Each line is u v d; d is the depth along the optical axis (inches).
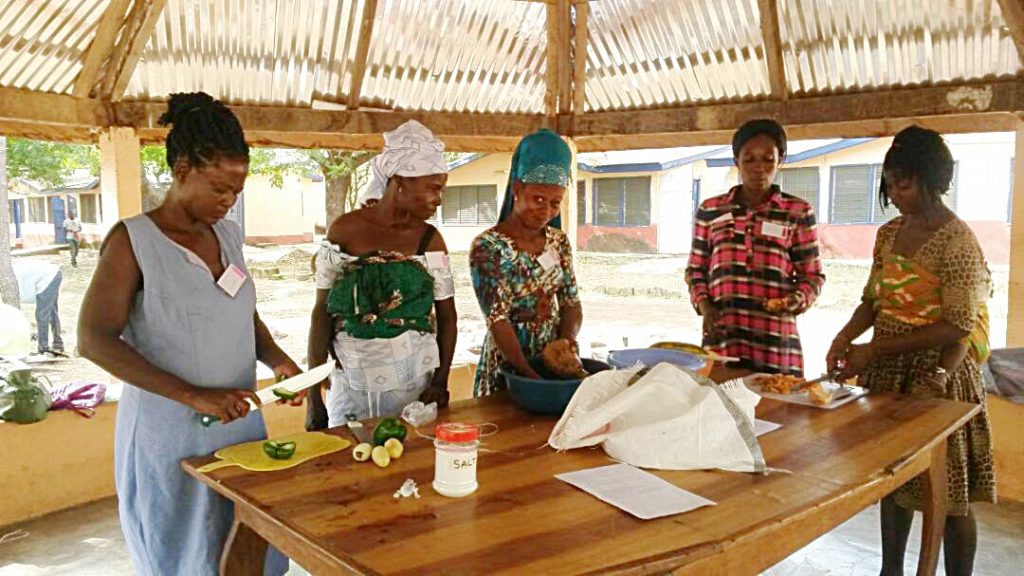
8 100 139.1
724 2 159.3
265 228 856.3
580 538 54.9
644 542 54.2
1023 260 152.4
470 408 92.4
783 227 120.9
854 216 625.6
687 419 71.7
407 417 85.7
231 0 149.2
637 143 186.5
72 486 150.3
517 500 62.4
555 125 187.6
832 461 72.6
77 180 940.0
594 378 79.0
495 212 781.3
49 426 146.4
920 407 92.6
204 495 78.0
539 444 77.7
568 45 177.5
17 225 1100.5
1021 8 131.3
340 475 68.2
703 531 56.2
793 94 167.3
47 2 131.6
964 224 100.2
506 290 97.4
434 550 52.9
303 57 163.0
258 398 72.4
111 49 146.9
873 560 127.5
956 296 98.7
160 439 77.6
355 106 173.8
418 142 91.7
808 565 125.3
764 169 119.5
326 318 100.6
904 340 100.7
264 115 165.5
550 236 103.3
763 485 66.0
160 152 454.0
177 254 75.8
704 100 178.1
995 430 150.3
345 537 55.1
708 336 126.2
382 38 165.8
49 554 130.7
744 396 80.9
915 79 154.6
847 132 164.7
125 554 131.0
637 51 175.8
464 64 176.9
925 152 99.6
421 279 96.3
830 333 366.0
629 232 756.0
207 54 155.7
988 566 123.6
